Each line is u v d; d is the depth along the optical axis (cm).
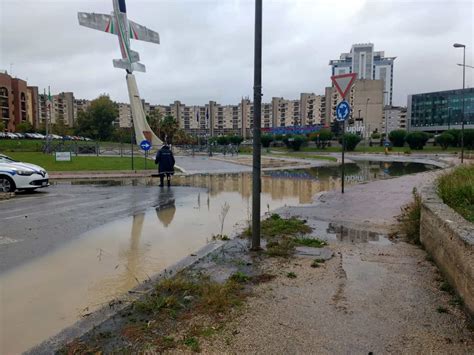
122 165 2559
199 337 338
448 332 344
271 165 3038
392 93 16262
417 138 6388
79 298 468
